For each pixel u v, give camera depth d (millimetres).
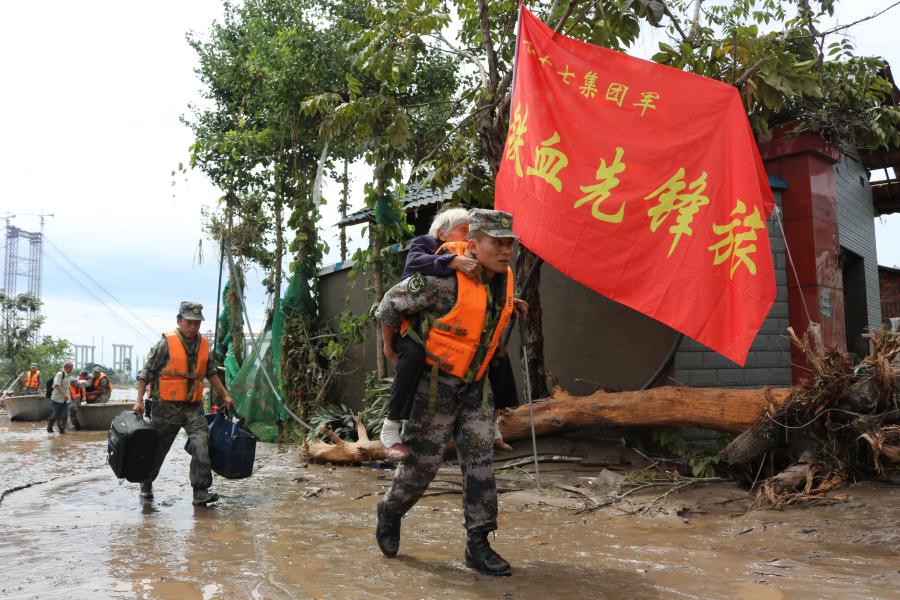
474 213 3336
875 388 5137
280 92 11930
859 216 9773
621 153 5750
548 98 6133
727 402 5789
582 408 6543
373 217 10875
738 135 5363
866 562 3439
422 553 3781
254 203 13664
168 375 5660
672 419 6043
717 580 3186
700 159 5480
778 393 5520
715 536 4207
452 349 3279
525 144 6199
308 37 11812
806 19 7059
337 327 12188
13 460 9023
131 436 5434
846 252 9320
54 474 7559
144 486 5805
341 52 11266
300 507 5430
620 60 5922
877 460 5078
